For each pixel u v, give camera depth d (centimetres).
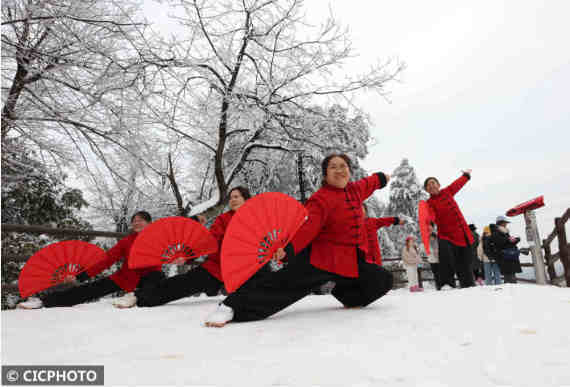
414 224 2223
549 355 109
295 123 1010
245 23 890
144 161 773
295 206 214
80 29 628
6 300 489
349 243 229
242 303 204
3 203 689
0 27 571
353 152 1058
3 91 612
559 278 623
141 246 303
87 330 193
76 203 831
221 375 106
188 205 1059
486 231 729
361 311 221
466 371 100
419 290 736
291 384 96
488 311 187
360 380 97
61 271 345
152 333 181
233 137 1151
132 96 709
